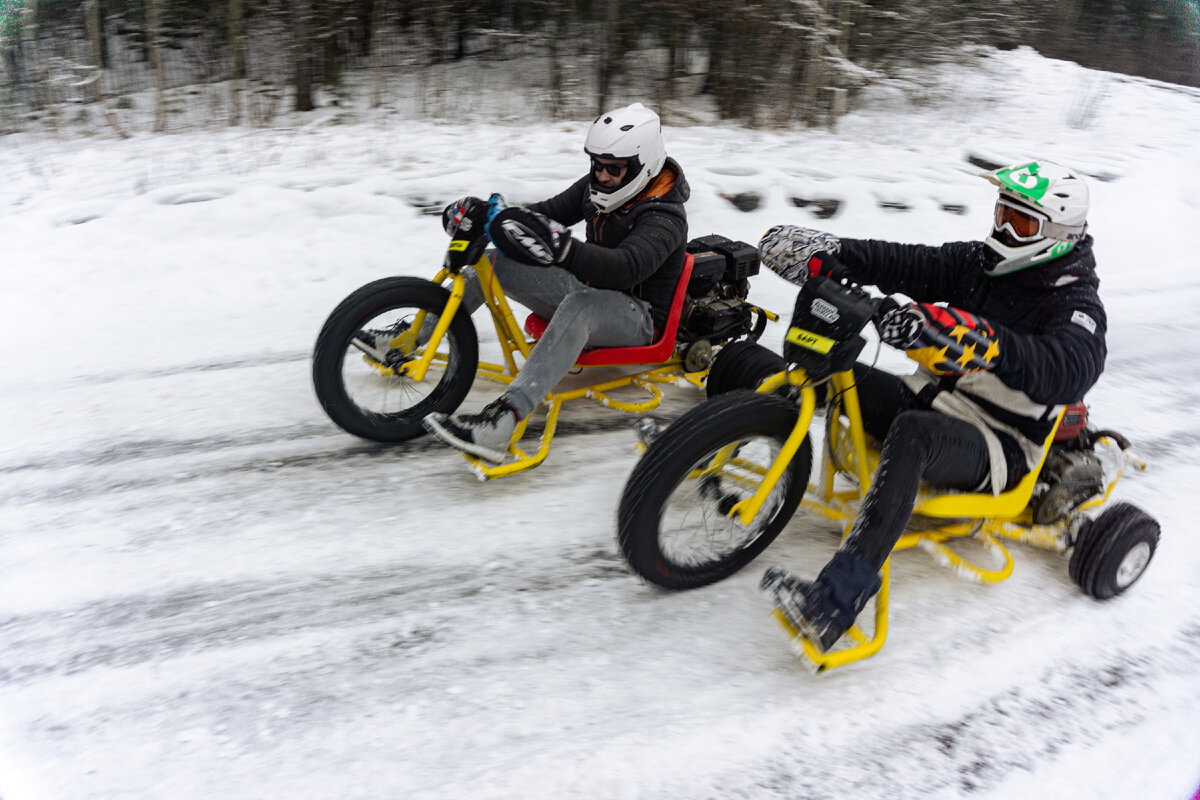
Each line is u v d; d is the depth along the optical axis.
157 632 2.46
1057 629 2.68
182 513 3.02
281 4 8.95
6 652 2.37
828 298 2.36
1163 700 2.42
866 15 9.96
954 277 2.82
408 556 2.84
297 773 2.03
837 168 7.84
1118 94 13.31
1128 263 7.02
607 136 3.09
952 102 11.74
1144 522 2.71
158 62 8.34
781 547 3.01
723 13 9.34
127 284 5.01
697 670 2.41
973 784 2.11
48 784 1.98
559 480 3.36
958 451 2.43
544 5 9.75
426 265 5.46
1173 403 4.50
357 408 3.37
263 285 5.12
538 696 2.29
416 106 9.52
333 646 2.43
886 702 2.34
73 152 7.36
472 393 3.96
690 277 3.74
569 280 3.54
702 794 2.03
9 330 4.42
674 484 2.40
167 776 2.01
